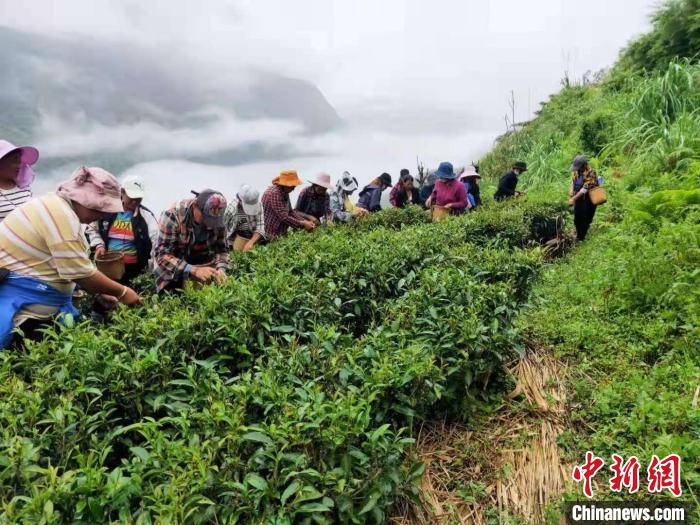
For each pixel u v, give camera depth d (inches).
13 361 127.8
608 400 149.5
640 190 351.9
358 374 120.7
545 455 136.1
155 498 82.2
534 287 250.8
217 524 86.3
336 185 381.4
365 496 99.4
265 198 287.1
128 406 114.9
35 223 133.7
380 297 191.2
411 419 127.2
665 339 179.9
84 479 84.0
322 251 216.2
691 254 209.3
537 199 394.0
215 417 100.1
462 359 141.1
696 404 142.4
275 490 90.6
